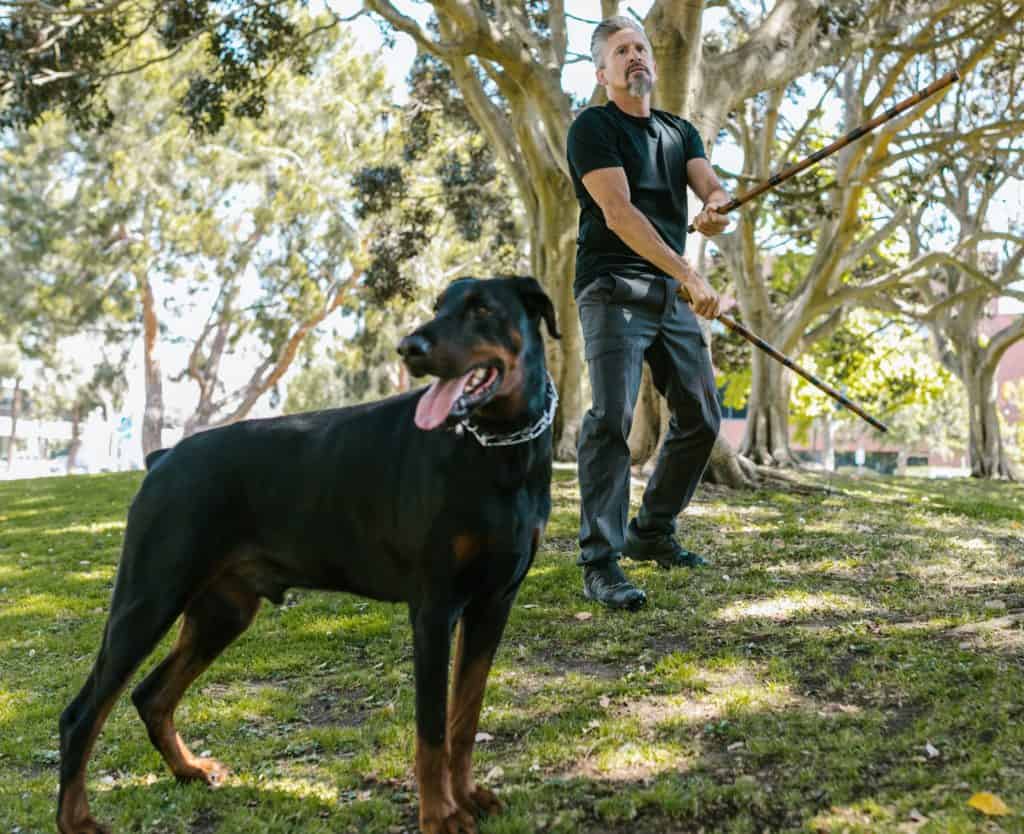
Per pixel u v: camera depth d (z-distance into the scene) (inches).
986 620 202.7
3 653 250.7
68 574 339.9
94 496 544.7
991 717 148.8
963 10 691.4
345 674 212.7
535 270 639.1
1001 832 115.1
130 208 1125.1
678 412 235.3
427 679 128.4
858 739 147.6
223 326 1300.4
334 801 147.7
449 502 128.8
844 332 1165.1
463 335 125.1
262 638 244.1
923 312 939.3
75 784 135.0
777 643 203.5
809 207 730.2
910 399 1267.2
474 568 130.9
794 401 1219.2
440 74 788.0
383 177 794.2
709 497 442.3
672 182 217.8
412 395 140.5
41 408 2084.2
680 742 155.9
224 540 141.4
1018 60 711.7
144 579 137.6
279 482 140.9
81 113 594.2
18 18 550.6
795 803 131.0
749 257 788.0
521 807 137.6
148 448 1304.1
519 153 636.7
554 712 175.5
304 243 1221.1
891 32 579.2
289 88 1117.1
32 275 1152.8
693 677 185.2
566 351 615.5
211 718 189.3
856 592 243.4
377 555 137.8
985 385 1037.8
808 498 444.5
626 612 233.0
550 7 648.4
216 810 146.3
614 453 229.6
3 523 467.5
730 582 255.0
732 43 807.1
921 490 616.4
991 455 1034.1
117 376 1517.0
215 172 1124.5
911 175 743.1
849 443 2605.8
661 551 261.7
